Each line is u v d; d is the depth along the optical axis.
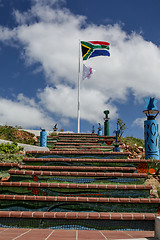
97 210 4.76
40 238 3.52
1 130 17.06
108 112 18.05
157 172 6.51
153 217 4.31
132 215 4.35
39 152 7.27
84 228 4.29
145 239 3.53
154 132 8.07
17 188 5.13
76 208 4.76
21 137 17.17
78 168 5.84
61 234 3.84
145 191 5.12
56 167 5.84
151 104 8.41
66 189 5.13
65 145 12.68
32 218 4.35
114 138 14.04
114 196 5.09
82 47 21.55
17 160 6.48
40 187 5.12
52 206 4.77
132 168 5.91
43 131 12.54
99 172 5.76
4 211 4.47
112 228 4.29
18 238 3.48
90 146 11.68
